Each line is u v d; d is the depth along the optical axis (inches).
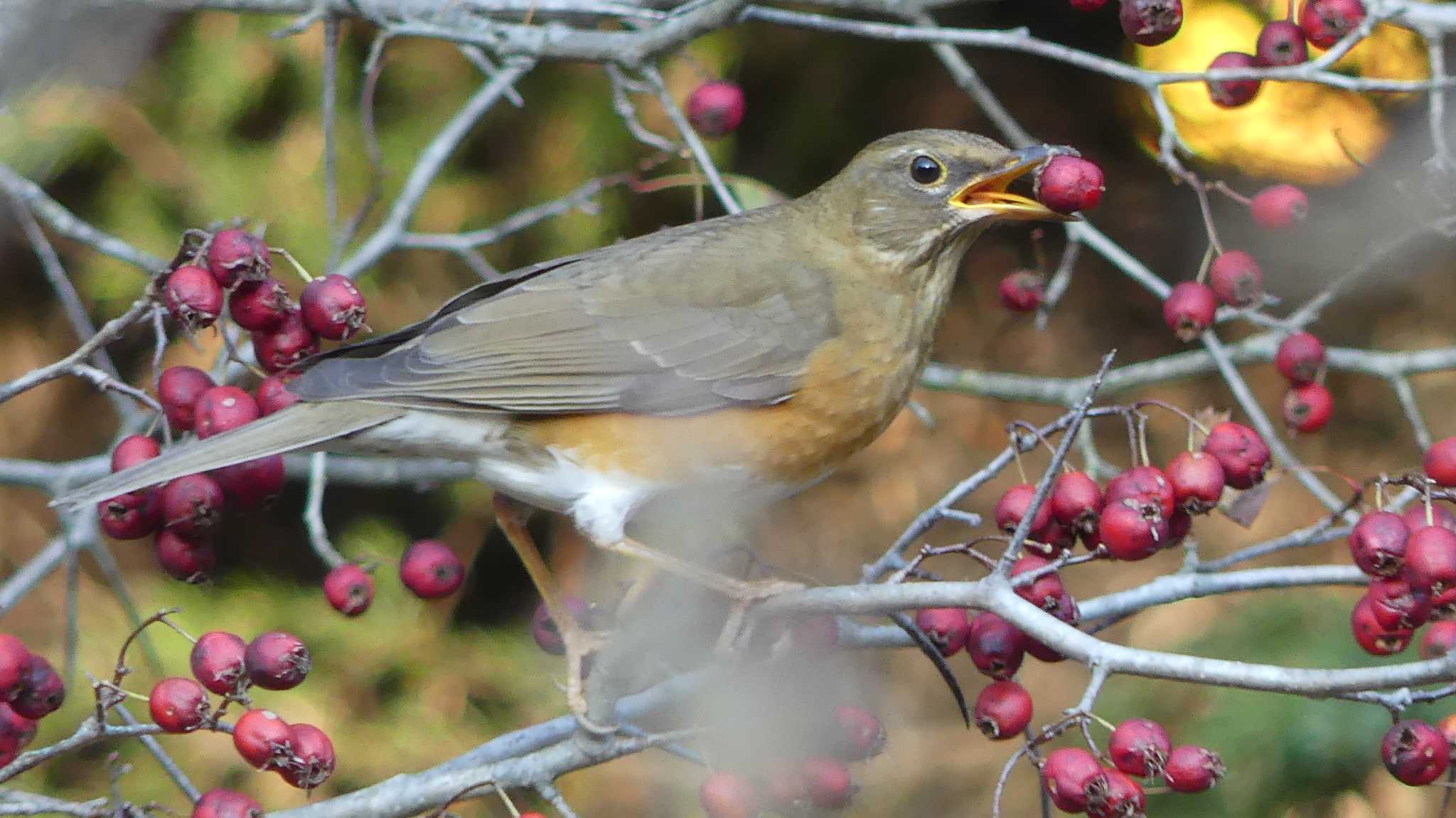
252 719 202.5
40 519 473.1
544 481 269.1
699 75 384.5
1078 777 195.2
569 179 470.3
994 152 278.7
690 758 250.1
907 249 280.5
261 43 437.4
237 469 239.3
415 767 442.9
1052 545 219.3
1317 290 506.9
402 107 463.8
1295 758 403.2
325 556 295.3
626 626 236.1
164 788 419.5
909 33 284.7
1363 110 489.1
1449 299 506.0
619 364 266.8
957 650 229.8
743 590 235.8
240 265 222.5
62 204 445.4
